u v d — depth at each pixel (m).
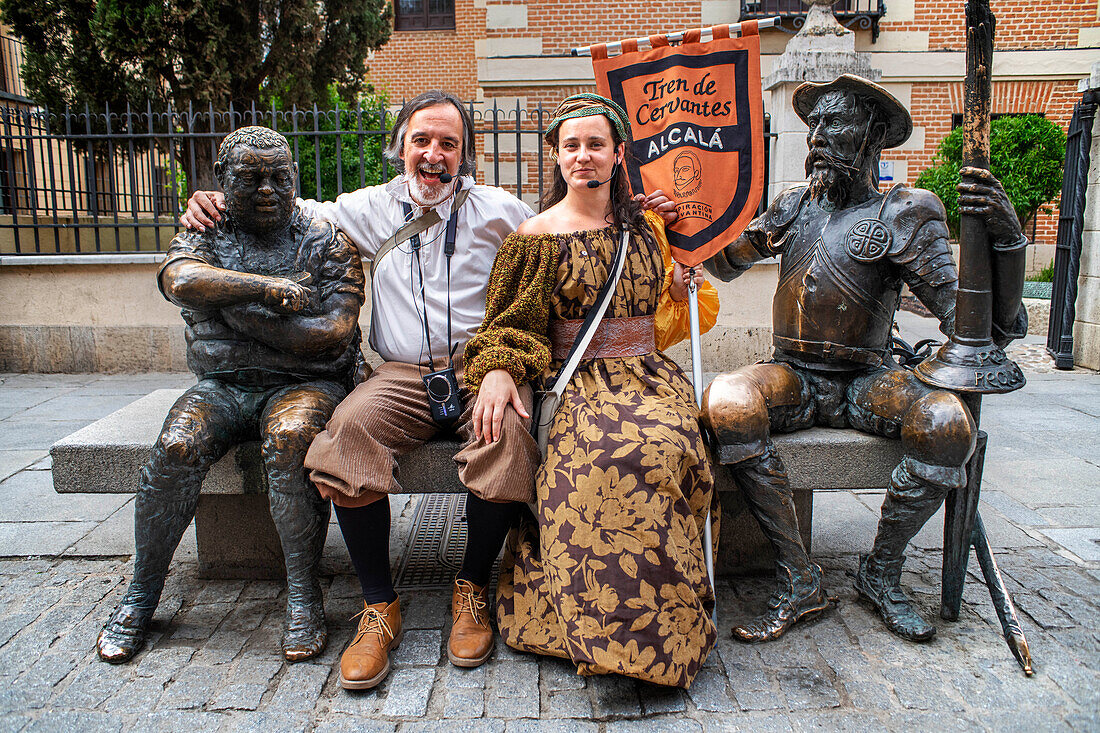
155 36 7.72
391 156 2.41
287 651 2.12
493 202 2.43
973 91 1.96
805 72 5.36
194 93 8.05
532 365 2.08
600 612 1.92
